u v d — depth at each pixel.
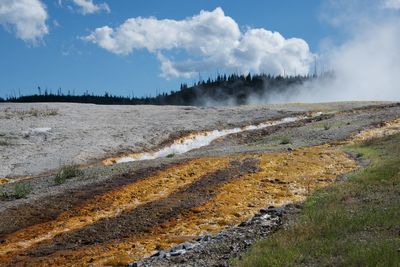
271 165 29.86
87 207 22.77
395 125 49.03
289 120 67.69
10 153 43.16
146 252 16.09
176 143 52.84
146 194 24.33
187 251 14.18
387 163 24.89
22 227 21.03
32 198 24.86
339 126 51.16
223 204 21.81
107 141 49.75
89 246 17.78
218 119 65.62
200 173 28.05
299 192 23.38
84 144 47.66
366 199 16.84
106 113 67.62
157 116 66.81
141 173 28.52
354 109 73.19
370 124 50.31
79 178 29.09
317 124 55.38
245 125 63.09
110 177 28.00
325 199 17.81
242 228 16.17
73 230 19.72
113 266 14.72
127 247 16.94
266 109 75.56
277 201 21.81
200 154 37.22
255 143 47.78
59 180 28.42
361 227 13.01
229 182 25.72
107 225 20.05
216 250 13.62
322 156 32.75
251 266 11.04
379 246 10.88
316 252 11.31
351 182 21.47
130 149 48.16
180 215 20.75
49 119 59.12
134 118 64.38
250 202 22.06
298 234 13.20
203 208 21.31
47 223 21.20
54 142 47.88
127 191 24.80
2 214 22.53
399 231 12.28
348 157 32.06
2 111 63.28
